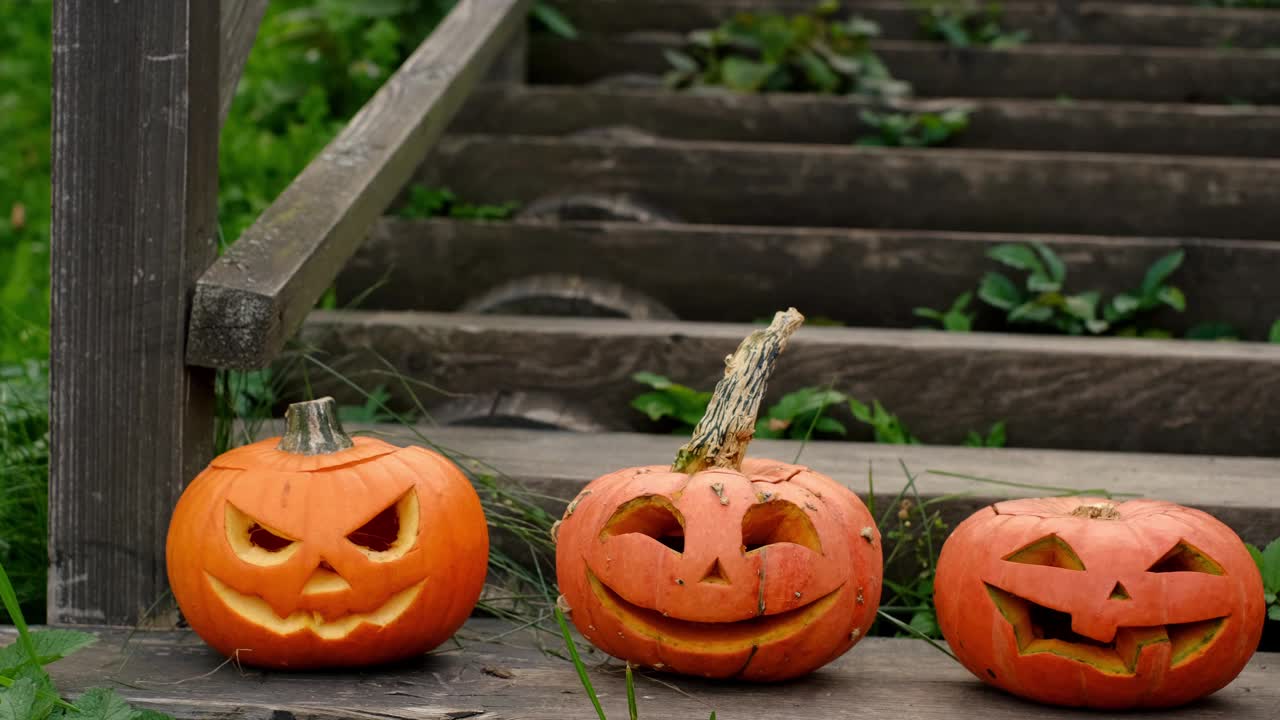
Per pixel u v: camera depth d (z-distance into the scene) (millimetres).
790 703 1536
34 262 3627
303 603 1559
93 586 1837
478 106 3803
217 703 1493
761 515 1560
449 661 1699
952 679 1660
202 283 1789
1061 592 1465
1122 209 3412
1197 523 1532
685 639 1550
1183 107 3814
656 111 3811
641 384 2703
